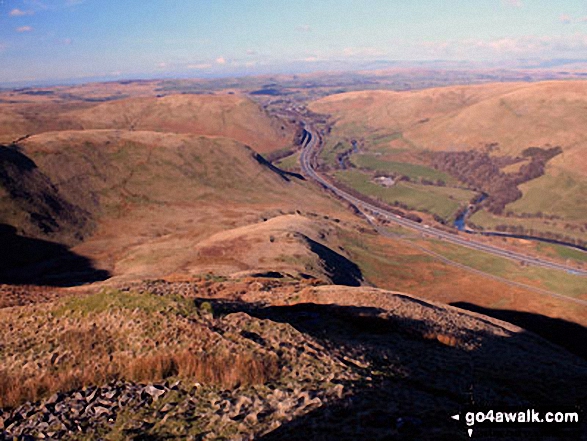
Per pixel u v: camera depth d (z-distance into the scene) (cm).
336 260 10406
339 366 1641
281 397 1344
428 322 2909
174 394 1379
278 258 8531
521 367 2103
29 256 10031
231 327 1884
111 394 1376
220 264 8244
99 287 3553
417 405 1330
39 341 1773
